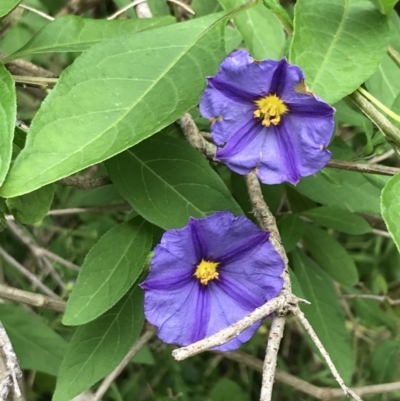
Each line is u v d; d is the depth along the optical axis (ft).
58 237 1.00
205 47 0.46
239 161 0.42
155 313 0.46
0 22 0.58
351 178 0.62
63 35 0.53
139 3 0.62
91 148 0.40
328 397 0.76
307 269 0.70
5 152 0.37
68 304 0.48
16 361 0.43
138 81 0.44
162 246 0.44
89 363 0.52
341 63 0.44
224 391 0.89
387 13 0.46
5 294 0.61
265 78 0.40
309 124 0.40
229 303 0.47
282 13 0.46
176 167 0.50
